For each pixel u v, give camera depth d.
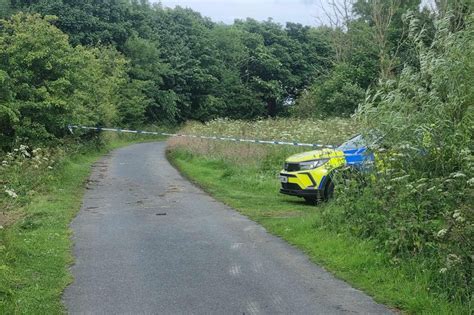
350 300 5.34
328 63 70.19
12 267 6.22
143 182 15.41
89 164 20.77
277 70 69.88
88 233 8.50
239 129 22.00
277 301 5.33
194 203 11.58
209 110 61.72
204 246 7.63
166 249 7.45
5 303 5.01
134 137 43.88
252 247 7.56
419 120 7.59
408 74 8.36
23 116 16.98
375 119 7.91
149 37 57.31
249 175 15.30
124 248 7.51
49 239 7.94
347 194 7.93
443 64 7.78
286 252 7.25
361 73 32.09
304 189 10.95
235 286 5.81
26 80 17.33
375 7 33.91
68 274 6.25
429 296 5.15
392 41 32.78
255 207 11.02
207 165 19.17
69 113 18.38
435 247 5.84
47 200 11.52
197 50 64.31
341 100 30.77
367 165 7.84
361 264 6.33
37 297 5.37
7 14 44.03
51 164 14.93
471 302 4.72
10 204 10.53
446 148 7.05
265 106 68.06
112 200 12.02
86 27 46.81
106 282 5.96
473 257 5.07
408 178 7.02
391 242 6.36
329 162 10.26
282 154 16.14
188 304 5.26
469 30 8.08
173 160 23.17
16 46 17.08
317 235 7.82
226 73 66.19
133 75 51.47
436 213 6.41
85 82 20.09
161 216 10.02
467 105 7.44
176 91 59.03
